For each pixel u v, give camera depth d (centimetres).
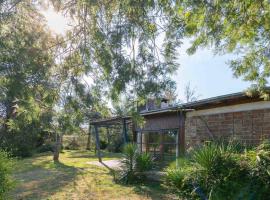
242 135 1237
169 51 799
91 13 763
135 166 1512
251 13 762
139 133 1914
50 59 814
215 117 1357
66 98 873
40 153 3375
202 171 812
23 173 1944
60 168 2111
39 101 886
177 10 726
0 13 724
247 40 905
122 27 763
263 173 745
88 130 3369
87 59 826
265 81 1001
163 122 1670
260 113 1180
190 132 1477
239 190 748
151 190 1331
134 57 802
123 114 909
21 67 781
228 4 727
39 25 796
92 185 1490
